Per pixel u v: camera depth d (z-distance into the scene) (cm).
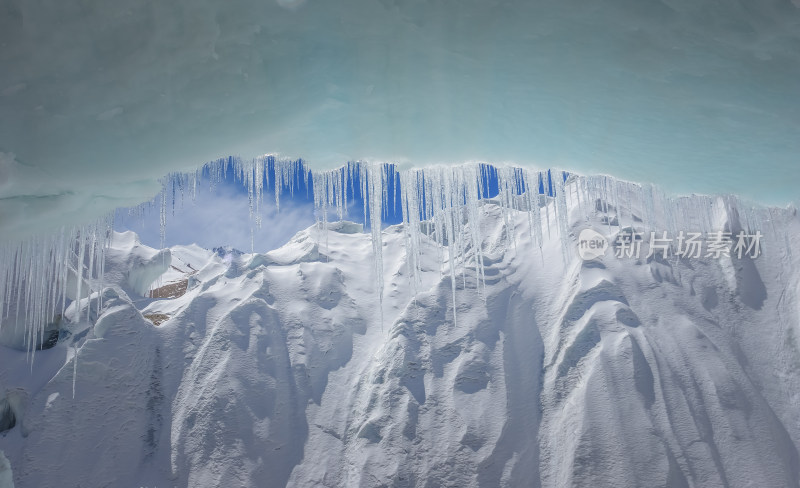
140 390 3109
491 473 2825
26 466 2491
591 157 554
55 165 407
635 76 396
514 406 3150
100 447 2745
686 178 598
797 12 306
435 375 3356
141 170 450
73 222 507
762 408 2933
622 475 2589
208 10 317
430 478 2822
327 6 332
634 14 331
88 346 3055
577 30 352
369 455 2959
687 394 2944
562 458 2797
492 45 370
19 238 506
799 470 2691
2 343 2958
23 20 289
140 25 312
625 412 2842
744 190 615
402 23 350
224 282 4175
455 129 486
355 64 389
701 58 366
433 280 4175
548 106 449
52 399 2758
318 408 3319
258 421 3098
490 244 4453
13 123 356
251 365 3388
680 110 438
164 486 2709
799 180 566
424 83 415
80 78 332
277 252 4778
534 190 1175
